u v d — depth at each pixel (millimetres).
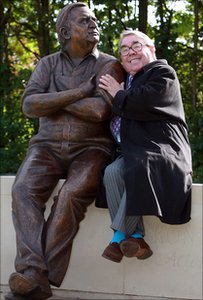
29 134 8594
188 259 4855
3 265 5168
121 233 4496
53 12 8742
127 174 4309
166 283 4891
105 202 4668
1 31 9141
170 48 8633
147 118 4555
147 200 4270
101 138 4867
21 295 4379
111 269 4969
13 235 5148
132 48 4742
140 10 8422
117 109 4586
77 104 4699
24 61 10023
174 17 9039
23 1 9133
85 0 8562
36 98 4746
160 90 4504
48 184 4742
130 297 4941
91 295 4996
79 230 5004
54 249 4500
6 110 8742
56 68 4914
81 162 4742
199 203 4832
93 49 4895
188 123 8289
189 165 4598
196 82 8906
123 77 4848
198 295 4848
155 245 4887
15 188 4637
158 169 4375
